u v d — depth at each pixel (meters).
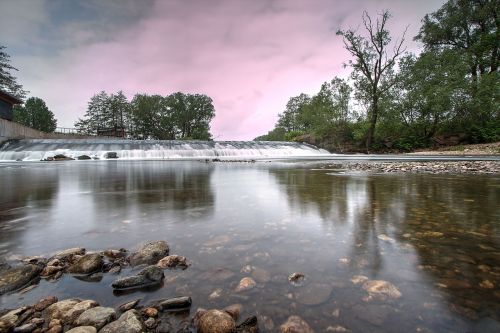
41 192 5.05
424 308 1.32
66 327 1.29
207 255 2.01
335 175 7.98
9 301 1.51
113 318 1.32
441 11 30.61
